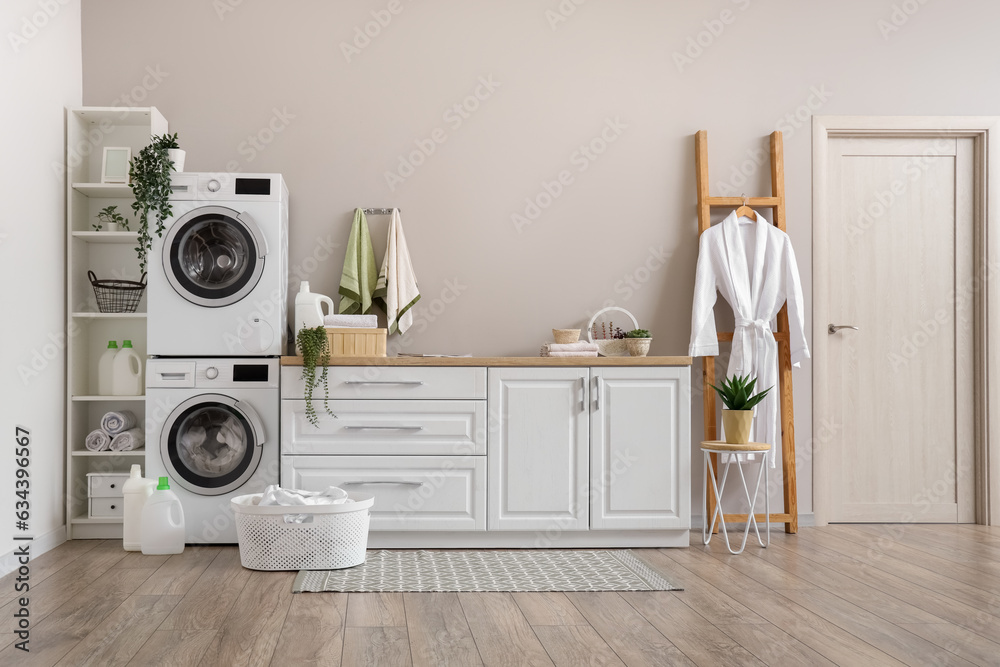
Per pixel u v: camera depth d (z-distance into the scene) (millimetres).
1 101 3070
